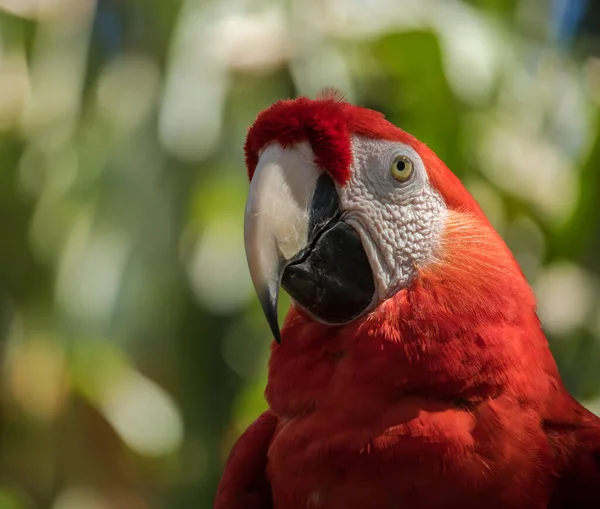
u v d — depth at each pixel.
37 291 6.46
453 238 3.04
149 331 6.38
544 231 5.73
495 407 2.83
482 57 5.33
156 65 6.22
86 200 6.28
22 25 6.40
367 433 2.83
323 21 5.62
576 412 3.06
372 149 3.09
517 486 2.80
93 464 6.90
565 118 5.83
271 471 3.08
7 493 6.72
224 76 5.61
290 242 3.02
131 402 6.53
